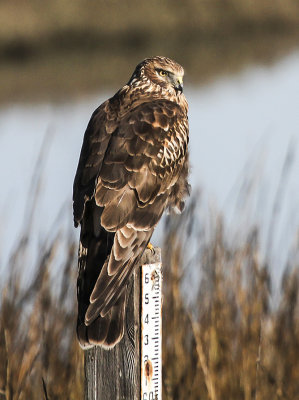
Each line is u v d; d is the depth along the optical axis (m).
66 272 9.84
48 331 9.59
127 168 7.86
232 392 9.83
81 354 9.49
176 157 8.54
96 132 8.24
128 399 6.68
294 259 10.91
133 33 43.16
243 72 38.12
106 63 38.31
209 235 10.65
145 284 6.74
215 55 42.62
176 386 9.68
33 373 9.62
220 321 10.22
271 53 43.97
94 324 6.59
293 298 10.74
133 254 7.00
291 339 10.57
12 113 27.75
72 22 41.16
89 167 7.84
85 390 6.80
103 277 6.83
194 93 32.53
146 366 6.70
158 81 9.41
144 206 7.86
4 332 9.29
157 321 6.78
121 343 6.69
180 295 10.23
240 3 48.50
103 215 7.40
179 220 10.38
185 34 45.78
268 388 9.97
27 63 37.94
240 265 10.56
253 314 10.29
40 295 9.67
